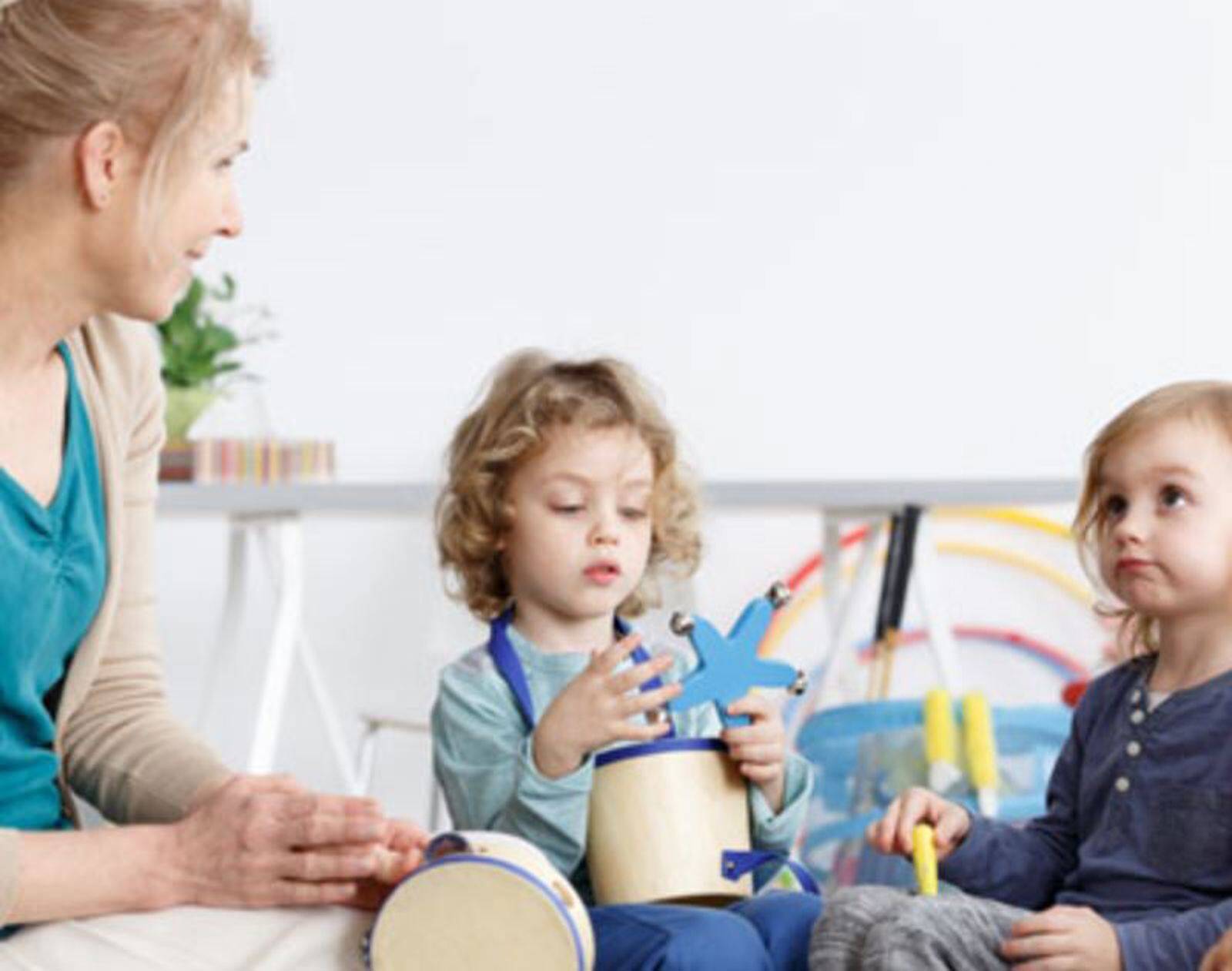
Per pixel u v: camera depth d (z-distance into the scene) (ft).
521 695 6.39
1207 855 5.57
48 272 5.34
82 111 5.14
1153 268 15.75
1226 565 5.74
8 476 5.32
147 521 6.23
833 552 12.30
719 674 6.00
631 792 5.89
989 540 15.78
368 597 15.29
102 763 6.02
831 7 15.51
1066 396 15.71
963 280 15.65
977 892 6.16
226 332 11.50
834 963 5.26
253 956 5.15
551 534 6.50
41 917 5.17
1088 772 6.03
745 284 15.51
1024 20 15.62
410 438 15.40
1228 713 5.62
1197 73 15.74
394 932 5.03
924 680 15.48
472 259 15.40
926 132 15.60
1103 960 5.14
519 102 15.40
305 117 15.29
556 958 4.98
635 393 6.77
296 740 15.24
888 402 15.62
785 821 6.16
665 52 15.46
